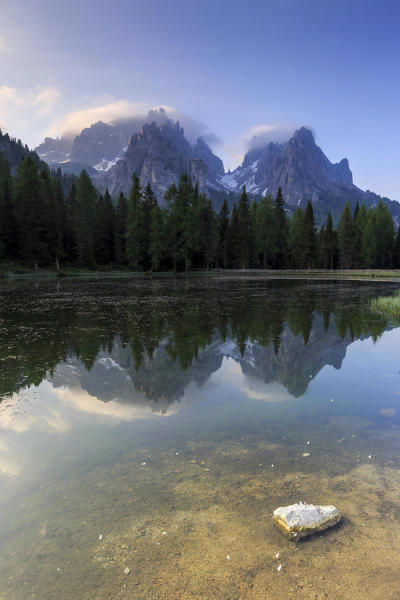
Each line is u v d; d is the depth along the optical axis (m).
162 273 62.03
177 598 2.38
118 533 3.00
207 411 5.70
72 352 9.28
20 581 2.55
